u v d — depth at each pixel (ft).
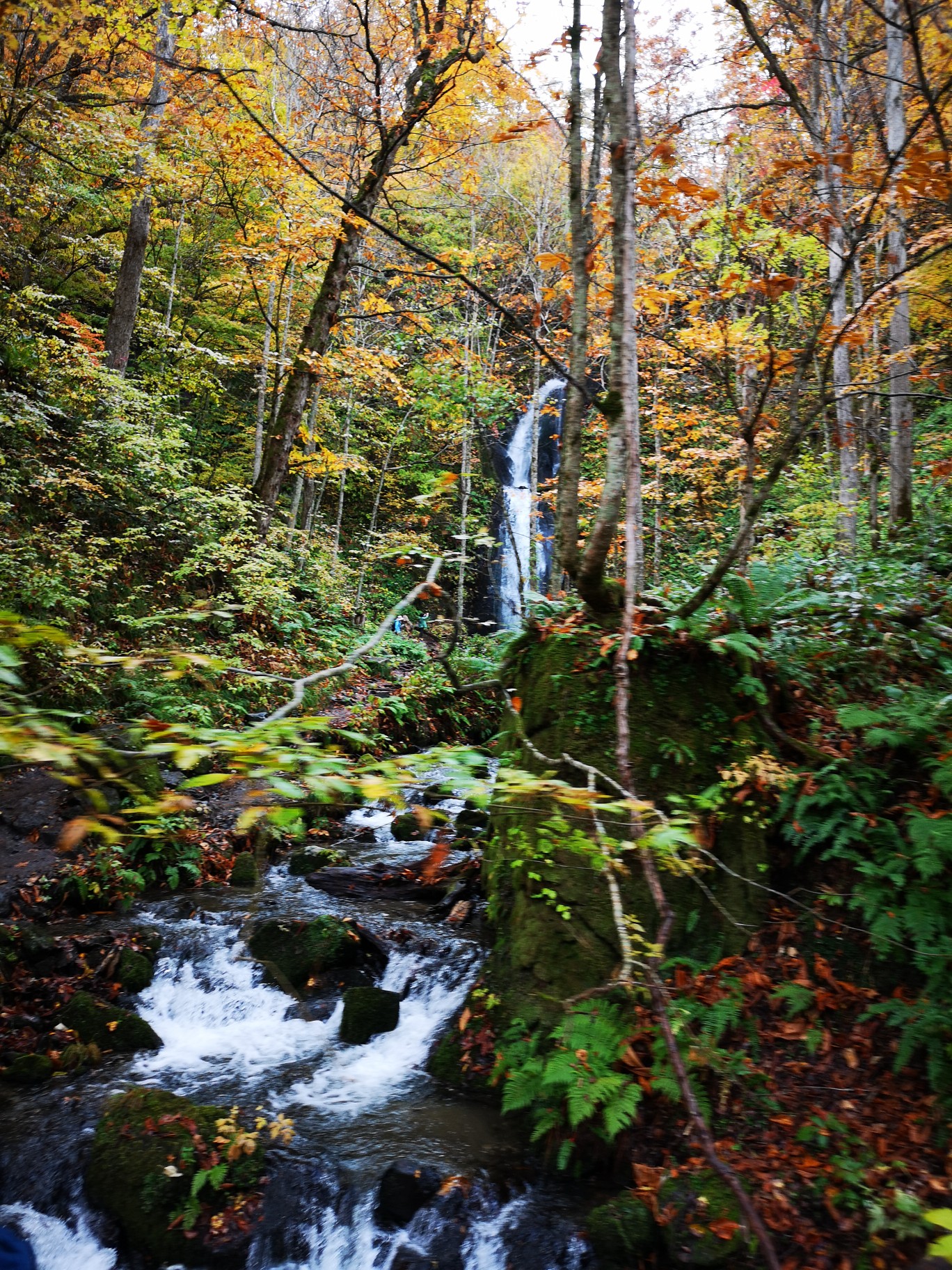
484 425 44.14
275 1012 18.74
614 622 18.38
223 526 42.32
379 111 36.24
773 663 17.92
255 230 40.91
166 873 22.95
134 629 30.91
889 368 30.86
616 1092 13.41
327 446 65.92
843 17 25.32
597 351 31.60
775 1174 12.39
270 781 3.96
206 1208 13.24
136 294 46.34
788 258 29.58
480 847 24.38
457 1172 13.69
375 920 21.12
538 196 59.41
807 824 15.67
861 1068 13.38
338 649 40.47
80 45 34.55
